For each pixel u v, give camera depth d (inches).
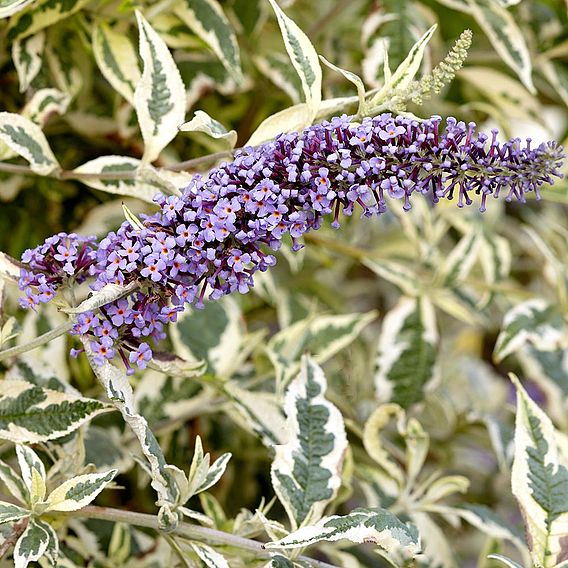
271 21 37.4
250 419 33.0
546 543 30.0
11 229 36.5
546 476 30.2
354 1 36.7
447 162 28.0
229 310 35.0
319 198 28.1
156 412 34.3
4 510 29.2
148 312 28.5
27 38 33.9
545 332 36.8
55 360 33.3
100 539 33.6
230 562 30.6
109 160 32.6
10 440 30.0
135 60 34.2
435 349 36.6
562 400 37.9
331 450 30.7
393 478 34.0
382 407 33.3
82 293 34.5
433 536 33.8
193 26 34.2
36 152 32.0
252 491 37.5
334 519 29.4
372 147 28.0
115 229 35.5
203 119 30.3
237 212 28.3
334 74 37.8
